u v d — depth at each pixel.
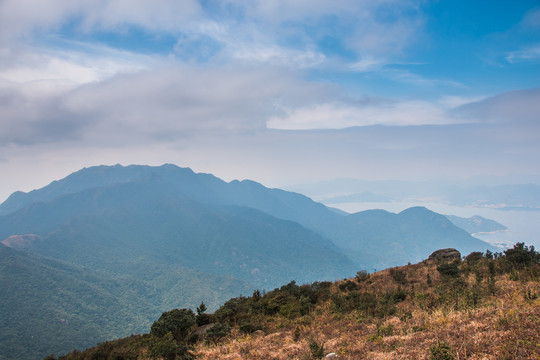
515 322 8.99
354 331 13.35
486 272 20.42
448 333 9.68
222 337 17.48
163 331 20.12
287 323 18.69
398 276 26.56
